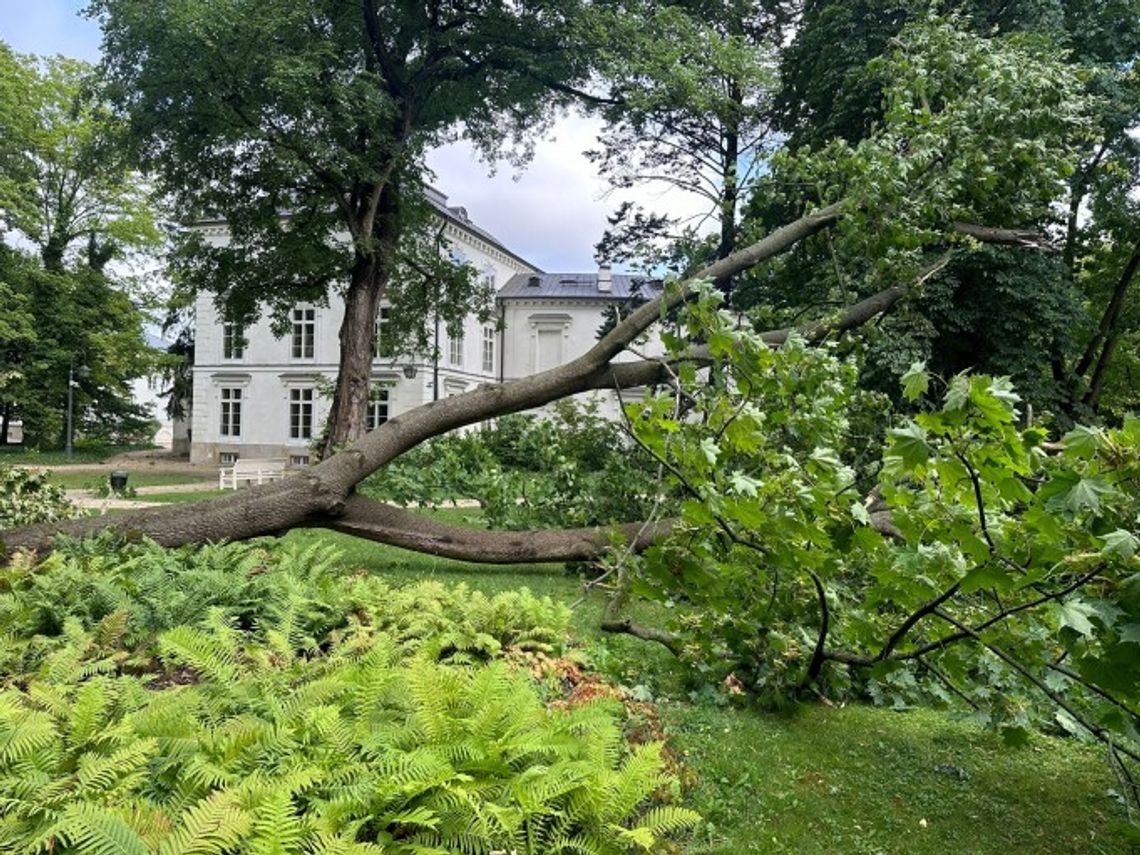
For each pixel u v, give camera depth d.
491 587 6.95
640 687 4.29
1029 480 2.99
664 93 15.48
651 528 6.39
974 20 12.79
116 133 15.39
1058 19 12.99
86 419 36.34
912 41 7.35
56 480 19.92
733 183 8.30
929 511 2.94
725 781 3.28
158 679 3.39
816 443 4.16
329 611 4.39
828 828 3.04
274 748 2.22
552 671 3.81
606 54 14.89
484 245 38.12
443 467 9.02
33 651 3.45
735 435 3.77
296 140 14.73
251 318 19.39
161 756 2.18
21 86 29.62
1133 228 15.85
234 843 1.67
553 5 15.48
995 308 13.32
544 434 8.56
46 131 30.80
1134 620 2.41
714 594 3.90
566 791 2.26
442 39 16.05
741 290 14.85
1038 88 6.48
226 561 5.26
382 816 2.05
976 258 12.71
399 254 18.23
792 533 3.48
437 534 7.27
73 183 32.84
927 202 6.50
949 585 3.17
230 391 32.56
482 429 9.38
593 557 7.13
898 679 4.48
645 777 2.40
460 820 2.04
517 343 37.84
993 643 3.27
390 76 16.62
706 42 15.53
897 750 3.94
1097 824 3.26
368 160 16.11
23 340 30.47
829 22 14.83
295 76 13.59
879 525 5.10
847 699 4.69
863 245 6.80
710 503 3.50
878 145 6.54
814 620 4.24
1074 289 13.91
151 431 38.75
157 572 4.43
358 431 16.83
